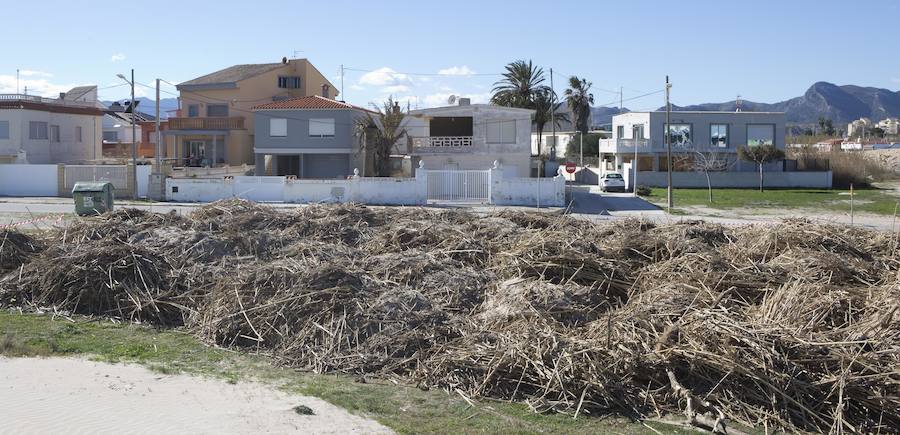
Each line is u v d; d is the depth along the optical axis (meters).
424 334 10.29
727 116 60.59
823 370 8.78
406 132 50.06
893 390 8.35
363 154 50.06
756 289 11.78
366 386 9.17
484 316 10.85
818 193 52.28
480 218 18.22
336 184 37.41
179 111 60.59
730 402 8.55
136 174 39.50
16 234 14.98
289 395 8.65
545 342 9.41
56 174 39.81
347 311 10.76
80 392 8.41
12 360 9.62
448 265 13.40
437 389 9.12
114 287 12.67
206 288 12.88
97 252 13.30
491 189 37.66
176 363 9.84
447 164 48.59
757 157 55.53
